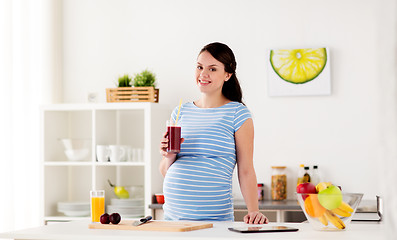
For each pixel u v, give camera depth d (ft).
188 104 7.43
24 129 13.39
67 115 14.38
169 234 5.14
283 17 13.24
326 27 13.00
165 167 7.06
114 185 13.71
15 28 13.23
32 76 13.76
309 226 5.84
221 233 5.19
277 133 13.15
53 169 13.60
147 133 12.37
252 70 13.34
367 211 9.98
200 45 13.75
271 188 12.93
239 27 13.48
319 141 12.92
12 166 12.78
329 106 12.90
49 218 13.08
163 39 13.99
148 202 12.26
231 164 7.00
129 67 14.24
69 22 14.66
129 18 14.26
